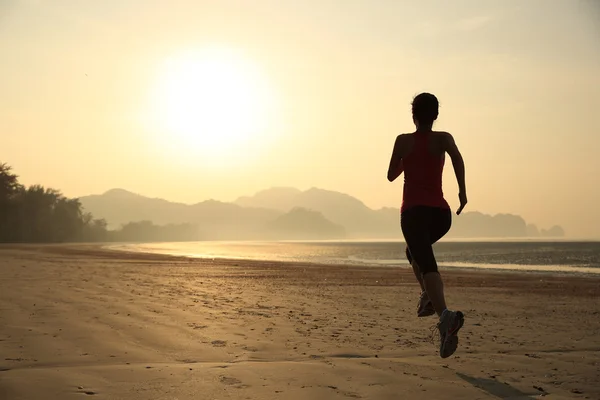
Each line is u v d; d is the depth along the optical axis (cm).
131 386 420
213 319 780
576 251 8200
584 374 479
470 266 3622
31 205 11688
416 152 417
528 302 1191
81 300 965
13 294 1045
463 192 409
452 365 511
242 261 3538
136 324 712
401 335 691
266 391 410
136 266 2412
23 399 386
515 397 405
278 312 899
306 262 3762
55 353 534
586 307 1091
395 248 11281
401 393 410
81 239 13600
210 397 394
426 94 424
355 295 1285
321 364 501
